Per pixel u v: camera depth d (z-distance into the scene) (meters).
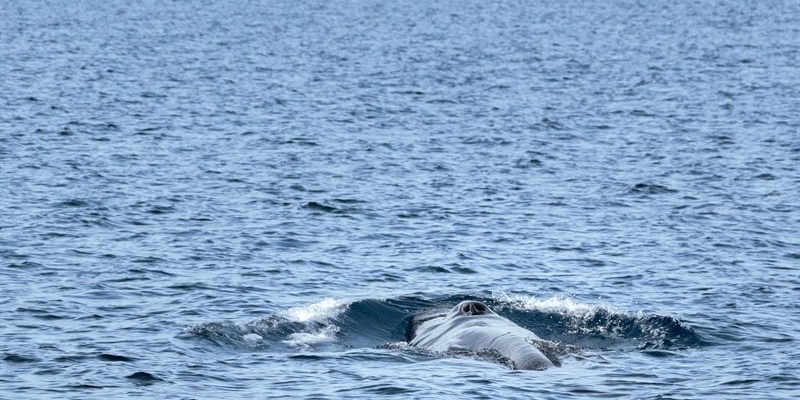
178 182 182.75
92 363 93.25
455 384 85.81
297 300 118.00
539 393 83.31
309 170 197.12
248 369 92.12
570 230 153.50
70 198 165.88
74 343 99.75
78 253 135.00
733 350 100.06
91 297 116.56
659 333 105.19
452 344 99.19
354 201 170.00
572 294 121.75
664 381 87.88
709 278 128.38
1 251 134.00
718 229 154.38
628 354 98.56
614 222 158.88
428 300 116.56
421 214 162.50
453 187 183.62
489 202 172.00
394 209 165.50
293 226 153.00
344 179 188.88
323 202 168.00
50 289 119.06
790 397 83.31
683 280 127.44
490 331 99.75
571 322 109.69
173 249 138.62
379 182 187.00
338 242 144.75
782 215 164.38
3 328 104.31
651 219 160.88
